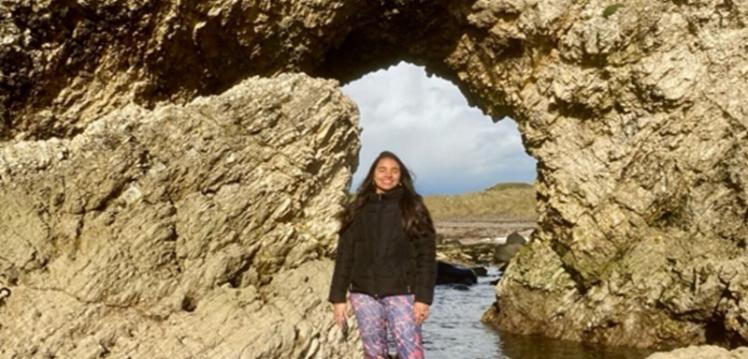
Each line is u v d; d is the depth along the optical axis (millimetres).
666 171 19609
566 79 20969
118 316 10648
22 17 16547
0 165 11141
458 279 32875
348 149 14398
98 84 18141
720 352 11688
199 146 12516
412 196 6348
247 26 19578
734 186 18547
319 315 12148
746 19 19047
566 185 21062
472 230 68688
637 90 19891
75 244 11070
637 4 19984
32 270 10578
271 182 13023
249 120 13125
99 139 11820
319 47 21672
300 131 13453
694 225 18938
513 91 22938
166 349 10289
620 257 20000
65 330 10062
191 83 19875
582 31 20500
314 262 13258
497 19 21984
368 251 6324
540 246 22219
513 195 97438
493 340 19453
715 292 17422
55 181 11383
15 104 17094
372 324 6250
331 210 13805
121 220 11547
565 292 20688
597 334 19469
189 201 12242
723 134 19016
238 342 10602
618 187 20203
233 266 12188
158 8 17891
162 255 11539
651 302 18812
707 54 19359
